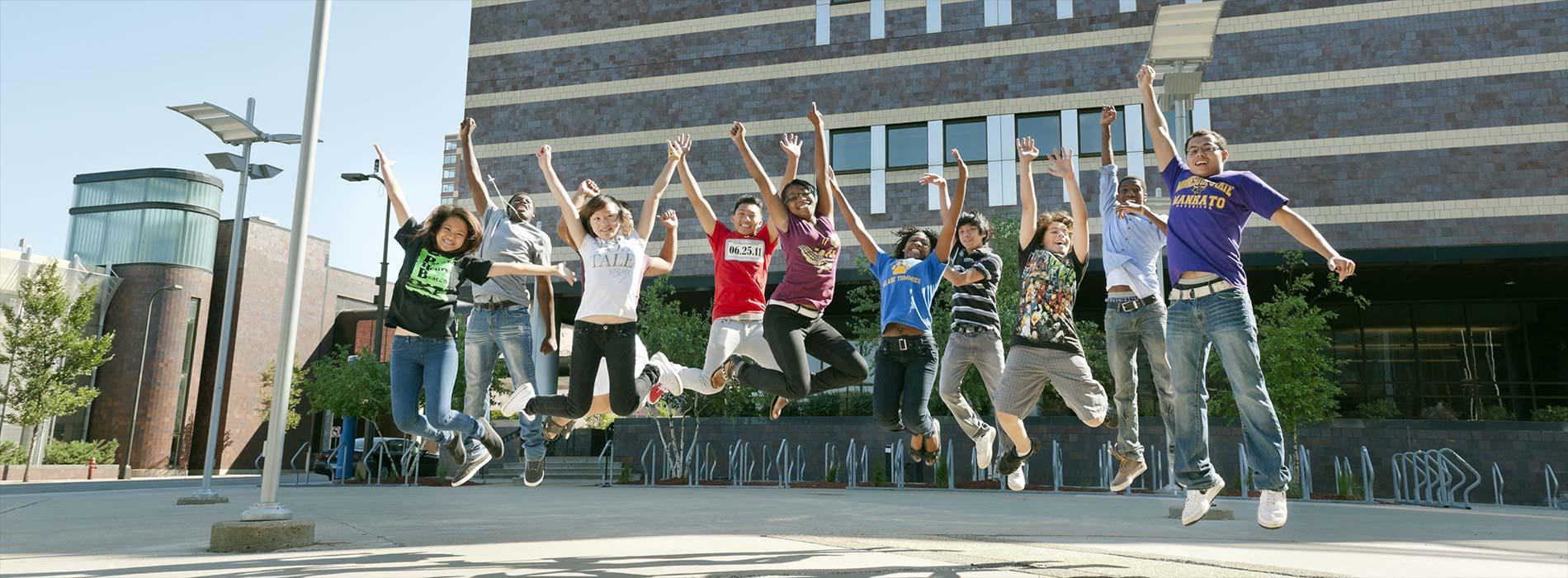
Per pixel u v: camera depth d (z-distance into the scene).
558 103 27.25
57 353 32.84
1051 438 19.97
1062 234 6.62
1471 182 20.88
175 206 38.97
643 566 4.22
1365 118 21.78
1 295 34.56
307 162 6.35
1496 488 17.30
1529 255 20.09
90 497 15.27
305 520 5.85
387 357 45.88
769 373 6.36
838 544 5.31
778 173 25.47
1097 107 23.67
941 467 19.30
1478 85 21.33
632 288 6.27
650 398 6.68
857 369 6.46
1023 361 6.45
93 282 37.22
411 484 22.67
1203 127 22.66
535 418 6.81
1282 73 22.48
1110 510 10.34
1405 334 24.59
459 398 22.58
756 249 6.65
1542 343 23.86
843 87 25.64
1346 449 18.73
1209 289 5.02
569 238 6.71
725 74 26.42
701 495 14.60
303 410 43.41
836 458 21.41
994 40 24.86
